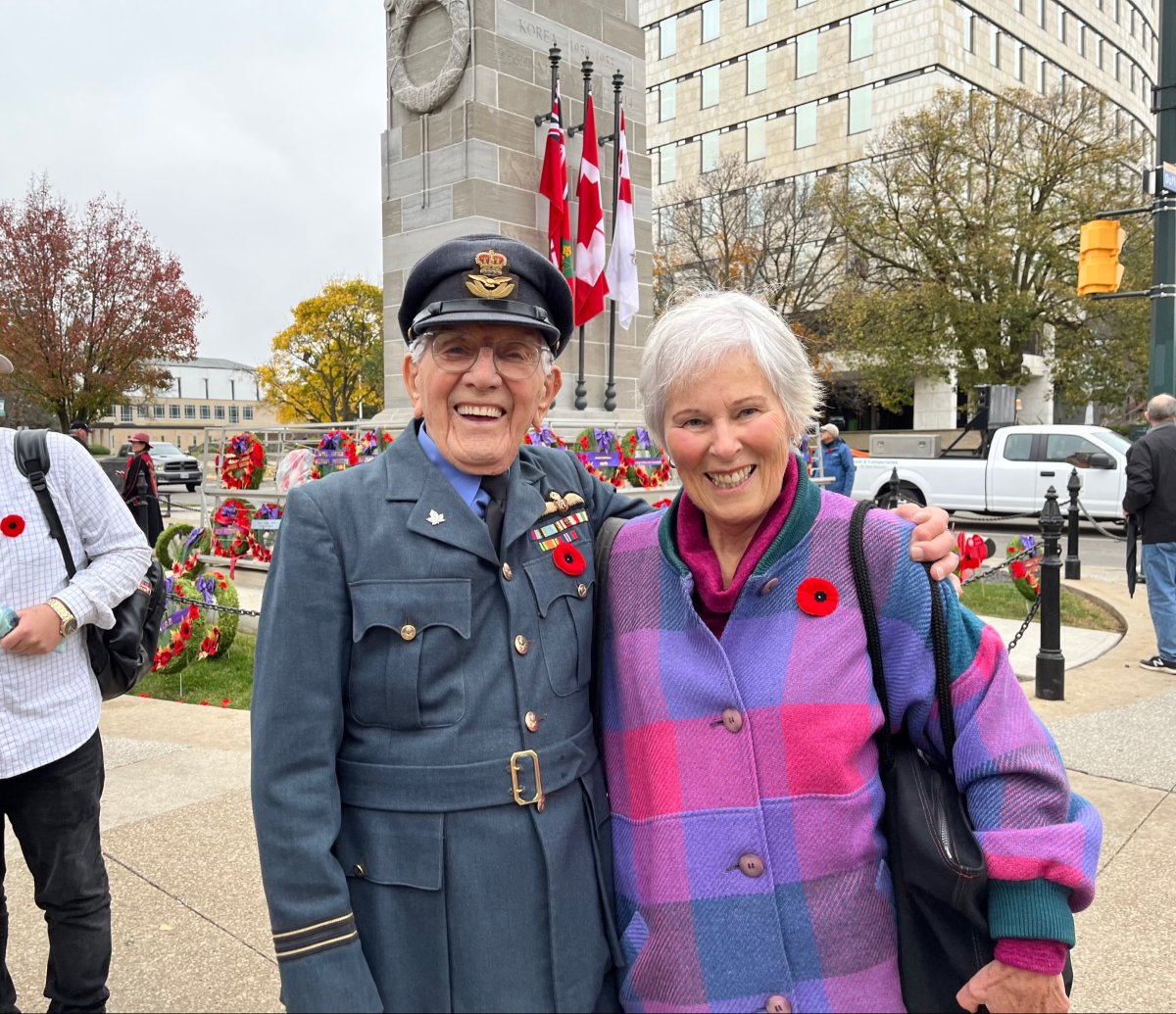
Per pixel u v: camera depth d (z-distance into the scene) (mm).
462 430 1506
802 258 29969
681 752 1449
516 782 1406
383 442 7211
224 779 3990
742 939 1371
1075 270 21609
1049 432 13398
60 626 2033
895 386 24328
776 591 1479
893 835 1434
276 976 2559
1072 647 6586
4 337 26328
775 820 1399
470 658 1437
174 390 79875
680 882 1403
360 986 1294
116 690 2297
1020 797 1354
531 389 1545
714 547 1573
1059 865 1276
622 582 1606
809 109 35719
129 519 2299
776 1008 1351
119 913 2877
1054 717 4812
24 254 26938
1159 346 8531
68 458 2195
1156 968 2564
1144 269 20766
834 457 11109
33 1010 2422
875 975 1381
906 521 1523
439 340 1512
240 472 8133
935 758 1521
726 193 29547
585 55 9320
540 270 1569
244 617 7363
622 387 9688
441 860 1365
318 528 1428
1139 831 3422
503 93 8539
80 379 28625
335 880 1332
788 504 1508
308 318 41281
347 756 1439
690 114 40031
